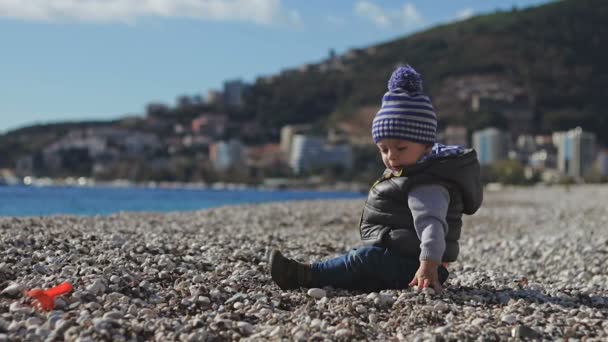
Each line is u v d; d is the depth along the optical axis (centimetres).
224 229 1022
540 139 17975
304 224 1391
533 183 10725
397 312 403
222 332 357
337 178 15250
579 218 1680
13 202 3259
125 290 421
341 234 1177
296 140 17375
